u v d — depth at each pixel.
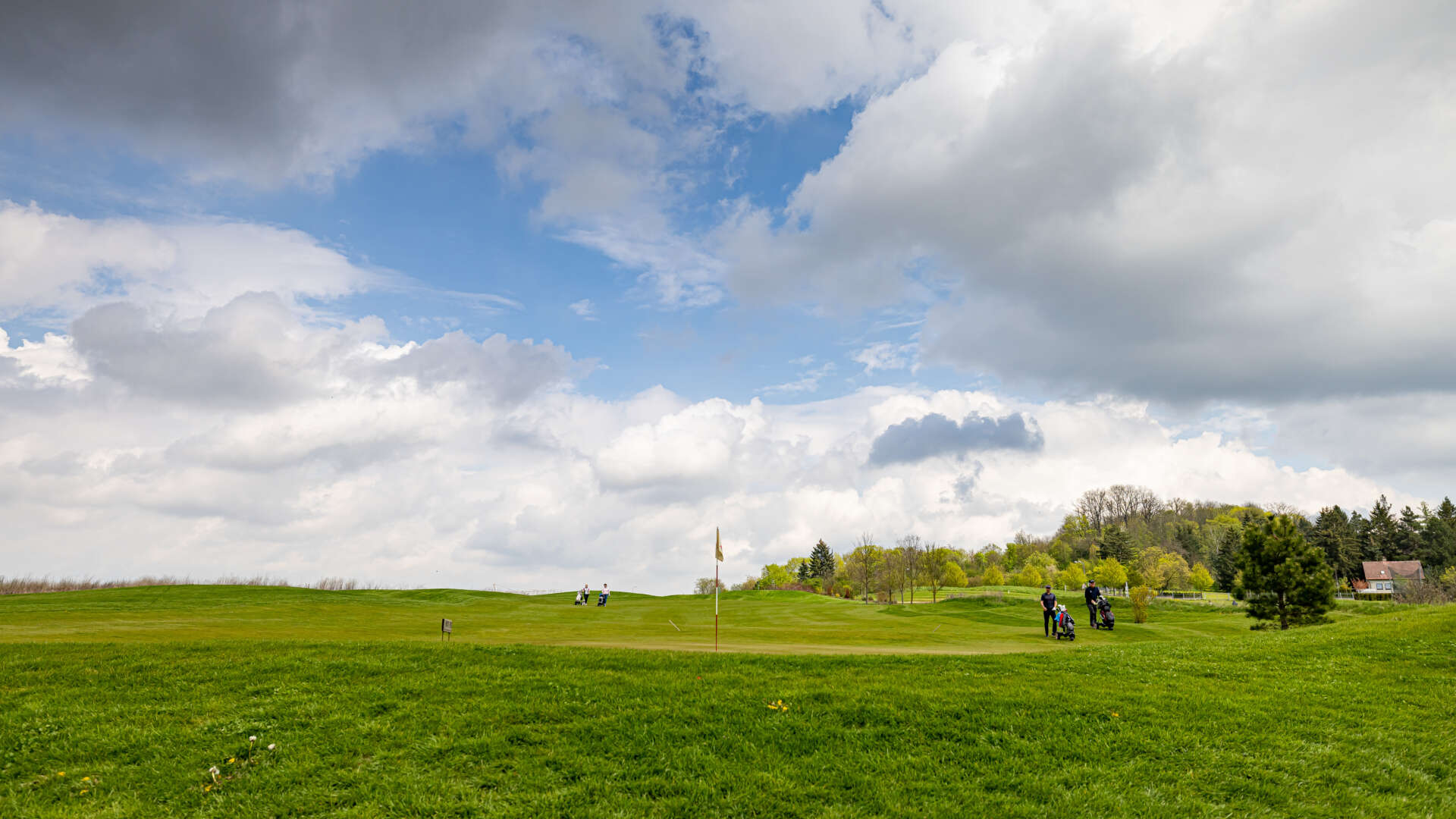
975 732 10.27
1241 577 38.25
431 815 8.06
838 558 126.25
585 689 11.87
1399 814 8.35
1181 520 146.38
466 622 29.05
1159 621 48.31
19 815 8.20
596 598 50.12
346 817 8.05
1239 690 13.02
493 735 9.95
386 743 9.80
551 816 8.00
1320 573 36.00
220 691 11.81
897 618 40.22
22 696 11.56
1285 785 8.98
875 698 11.48
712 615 37.88
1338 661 15.83
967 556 133.62
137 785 8.87
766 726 10.33
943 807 8.16
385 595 47.31
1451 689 13.59
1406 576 103.38
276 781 8.86
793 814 8.08
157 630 23.09
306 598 41.84
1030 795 8.52
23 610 32.59
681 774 8.95
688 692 11.84
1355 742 10.50
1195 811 8.23
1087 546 135.50
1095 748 9.83
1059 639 30.67
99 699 11.43
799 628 30.09
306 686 11.98
